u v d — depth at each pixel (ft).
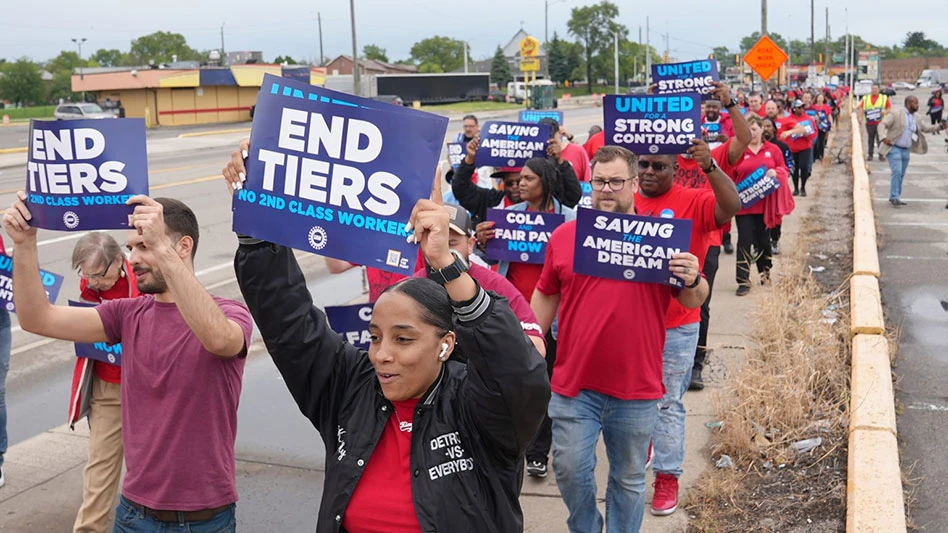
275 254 9.53
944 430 22.07
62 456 21.86
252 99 222.69
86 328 12.85
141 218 11.18
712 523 17.22
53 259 44.93
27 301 12.55
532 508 18.40
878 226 50.93
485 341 8.52
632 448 14.88
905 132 58.70
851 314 29.43
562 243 15.07
